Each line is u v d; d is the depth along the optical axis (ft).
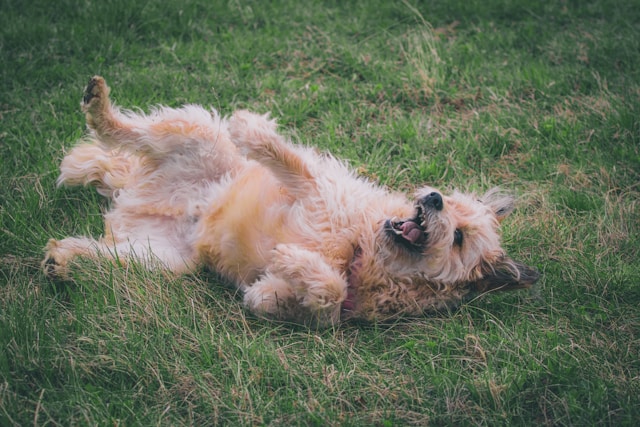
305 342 6.53
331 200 6.79
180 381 6.18
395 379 6.32
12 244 7.00
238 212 6.81
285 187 6.90
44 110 8.28
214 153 7.16
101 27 9.48
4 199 7.33
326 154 7.55
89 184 7.48
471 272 6.88
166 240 7.15
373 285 6.75
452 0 10.48
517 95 8.96
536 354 6.47
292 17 10.07
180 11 9.82
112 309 6.52
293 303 6.63
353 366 6.39
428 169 8.02
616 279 7.04
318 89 8.83
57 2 9.81
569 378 6.31
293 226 6.77
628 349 6.54
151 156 7.18
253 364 6.31
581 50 9.55
